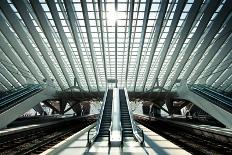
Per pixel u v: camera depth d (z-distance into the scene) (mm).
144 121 38094
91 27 21078
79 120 37344
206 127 15570
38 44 20609
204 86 24312
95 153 8891
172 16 19234
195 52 23469
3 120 16141
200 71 23312
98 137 13422
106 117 18672
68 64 27625
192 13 17312
